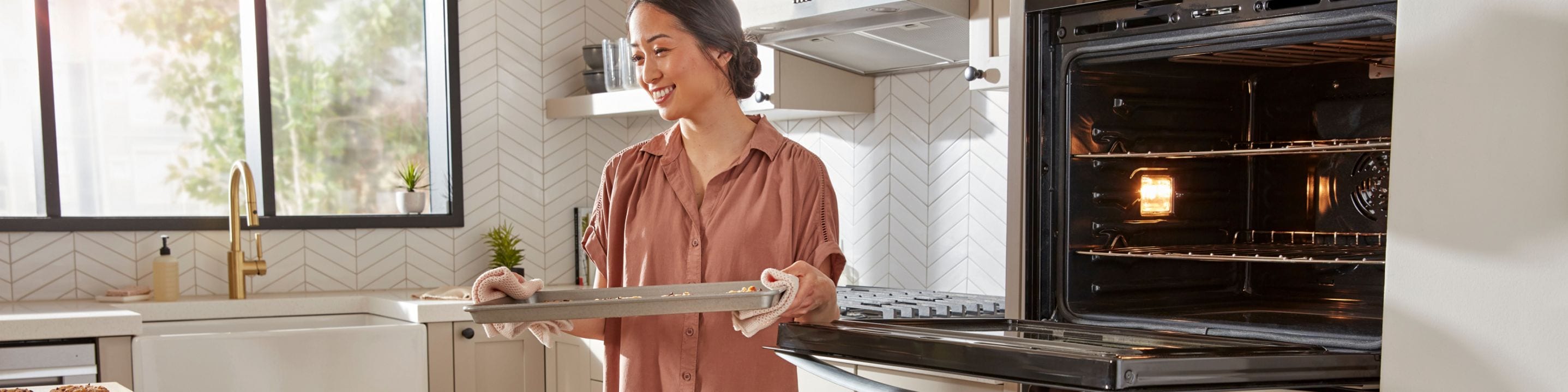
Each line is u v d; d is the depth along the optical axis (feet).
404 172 12.44
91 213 10.78
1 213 10.34
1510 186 4.14
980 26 7.75
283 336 9.25
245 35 11.51
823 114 10.48
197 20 11.32
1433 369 4.39
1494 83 4.18
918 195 9.91
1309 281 6.95
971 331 4.84
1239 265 7.25
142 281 10.75
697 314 4.83
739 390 4.85
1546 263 4.03
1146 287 6.68
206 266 11.05
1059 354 3.87
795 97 9.25
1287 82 7.00
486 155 12.34
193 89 11.33
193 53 11.32
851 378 4.99
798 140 11.16
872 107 10.29
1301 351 4.27
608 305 4.10
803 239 4.86
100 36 10.78
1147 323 6.03
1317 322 5.88
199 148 11.37
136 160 11.02
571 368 10.68
